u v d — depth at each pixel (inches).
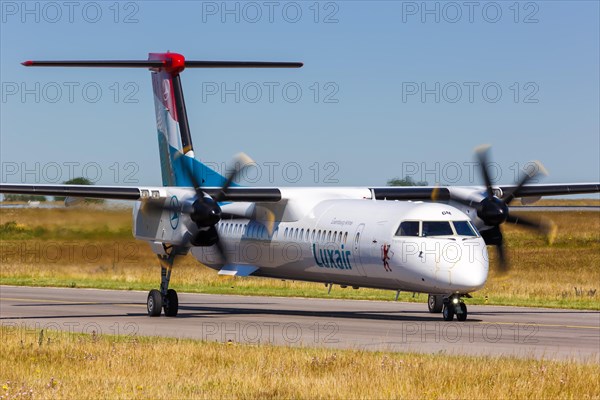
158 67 3880.4
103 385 1888.5
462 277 3011.8
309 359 2185.0
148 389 1841.8
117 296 4741.6
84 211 4249.5
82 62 3639.3
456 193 3538.4
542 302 4256.9
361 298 4658.0
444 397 1760.6
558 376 1945.1
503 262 3528.5
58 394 1801.2
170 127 4003.4
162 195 3447.3
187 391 1836.9
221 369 2074.3
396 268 3137.3
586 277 5900.6
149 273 6077.8
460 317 3257.9
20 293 4906.5
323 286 5344.5
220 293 4985.2
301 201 3641.7
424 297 4680.1
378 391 1797.5
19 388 1859.0
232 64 3850.9
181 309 3969.0
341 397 1758.1
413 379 1911.9
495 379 1903.3
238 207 3892.7
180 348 2388.0
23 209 4510.3
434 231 3100.4
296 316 3558.1
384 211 3292.3
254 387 1863.9
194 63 3873.0
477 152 3427.7
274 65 3843.5
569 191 3774.6
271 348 2401.6
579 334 2864.2
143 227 3582.7
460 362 2124.8
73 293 4938.5
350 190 3750.0
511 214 3523.6
